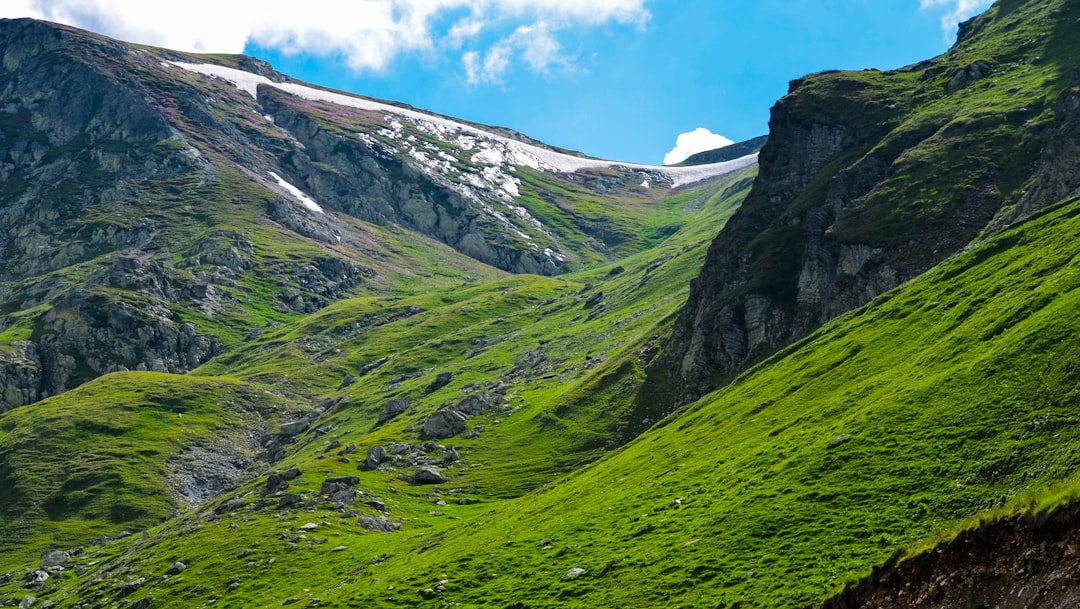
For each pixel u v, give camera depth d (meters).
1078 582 32.00
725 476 79.69
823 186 158.62
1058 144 117.44
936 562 37.75
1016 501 36.69
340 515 131.00
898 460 64.19
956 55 194.12
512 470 151.25
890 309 103.06
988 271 95.00
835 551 57.25
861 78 188.38
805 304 138.38
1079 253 80.44
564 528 86.75
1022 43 176.62
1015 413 62.06
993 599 34.62
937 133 151.38
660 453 104.19
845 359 96.56
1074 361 62.09
